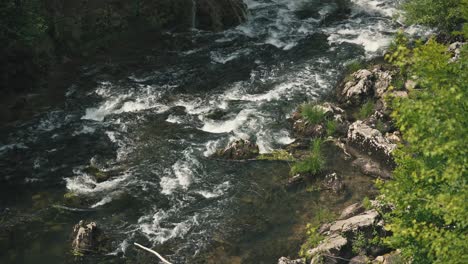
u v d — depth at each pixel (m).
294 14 32.94
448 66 11.42
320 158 21.00
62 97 25.31
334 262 15.98
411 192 11.86
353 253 16.28
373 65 26.70
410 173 12.17
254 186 19.94
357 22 31.77
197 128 23.23
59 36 27.84
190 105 24.80
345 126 22.39
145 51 28.94
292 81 26.28
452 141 10.09
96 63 27.81
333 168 20.59
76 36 28.55
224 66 27.81
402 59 11.97
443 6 27.08
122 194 19.62
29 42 24.34
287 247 17.22
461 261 10.05
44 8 27.48
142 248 17.19
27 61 25.70
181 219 18.50
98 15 29.42
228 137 22.58
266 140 22.33
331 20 32.16
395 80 24.45
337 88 25.23
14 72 25.11
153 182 20.20
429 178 10.87
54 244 17.47
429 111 10.58
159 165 21.06
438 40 27.92
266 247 17.28
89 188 19.95
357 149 21.23
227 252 17.14
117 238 17.64
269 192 19.64
